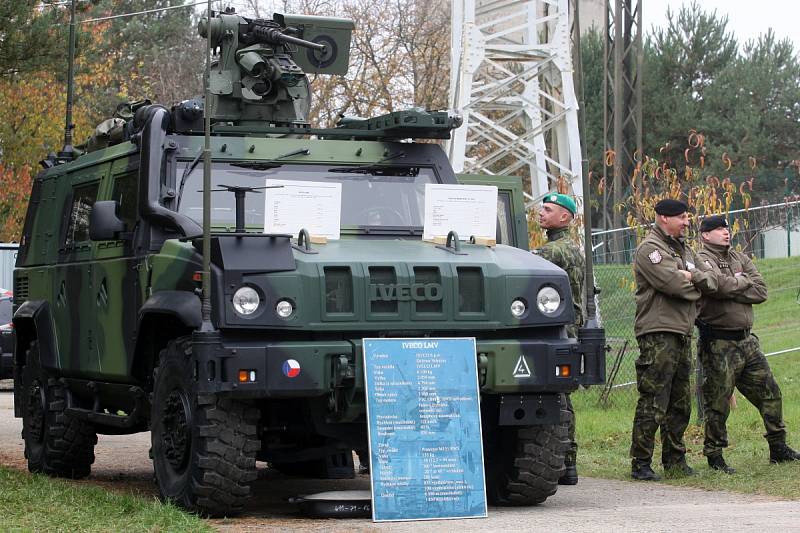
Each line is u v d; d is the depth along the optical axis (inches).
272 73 411.5
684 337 428.1
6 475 399.5
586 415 594.6
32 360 465.7
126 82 1829.5
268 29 417.7
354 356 328.8
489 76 1077.1
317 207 348.8
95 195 422.6
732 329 437.4
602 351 350.3
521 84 983.0
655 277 422.6
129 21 1947.6
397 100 1624.0
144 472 473.4
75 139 1539.1
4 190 1501.0
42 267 463.5
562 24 908.0
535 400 347.3
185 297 338.6
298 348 324.5
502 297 343.0
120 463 502.9
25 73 751.7
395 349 330.3
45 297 457.1
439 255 346.9
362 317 331.0
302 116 420.8
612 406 627.5
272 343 326.0
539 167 908.6
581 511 348.5
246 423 333.7
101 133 443.5
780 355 697.0
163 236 373.1
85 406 446.0
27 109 1488.7
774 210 737.0
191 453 335.3
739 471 433.4
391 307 334.6
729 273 445.1
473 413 333.1
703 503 367.9
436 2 1748.3
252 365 320.8
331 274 331.9
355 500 341.4
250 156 386.0
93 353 407.8
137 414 389.1
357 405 331.6
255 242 329.4
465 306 341.7
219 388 319.3
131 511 331.6
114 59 1739.7
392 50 1662.2
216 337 319.9
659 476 432.1
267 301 324.2
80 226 433.1
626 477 438.0
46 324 450.0
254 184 381.1
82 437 443.8
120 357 385.1
